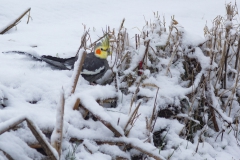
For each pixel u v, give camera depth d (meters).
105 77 6.15
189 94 6.09
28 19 8.50
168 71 6.29
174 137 5.43
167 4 11.37
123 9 10.38
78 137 4.51
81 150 4.44
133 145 4.57
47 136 4.30
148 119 5.33
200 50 6.55
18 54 6.26
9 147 3.81
